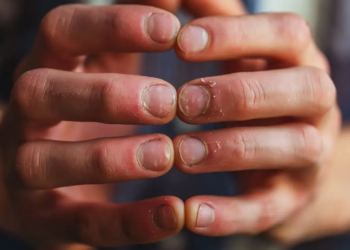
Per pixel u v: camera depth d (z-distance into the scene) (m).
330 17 0.30
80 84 0.17
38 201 0.20
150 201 0.19
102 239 0.19
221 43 0.18
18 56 0.28
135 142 0.17
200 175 0.27
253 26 0.18
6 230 0.22
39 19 0.28
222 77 0.18
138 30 0.18
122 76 0.17
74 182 0.18
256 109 0.18
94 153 0.17
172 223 0.18
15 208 0.20
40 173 0.18
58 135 0.20
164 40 0.18
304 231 0.24
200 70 0.26
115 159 0.17
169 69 0.26
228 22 0.18
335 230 0.25
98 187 0.23
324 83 0.18
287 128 0.19
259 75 0.18
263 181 0.21
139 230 0.18
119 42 0.18
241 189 0.22
